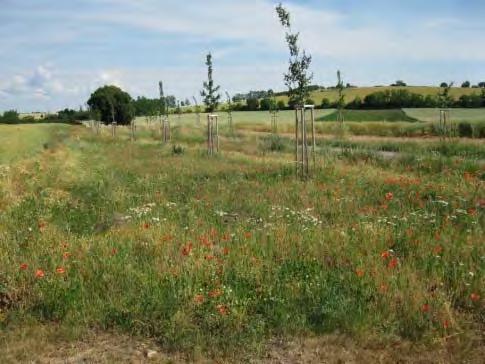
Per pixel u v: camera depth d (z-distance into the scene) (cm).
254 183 1584
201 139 4250
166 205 1235
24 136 3794
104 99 8562
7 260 769
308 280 703
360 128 5006
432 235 890
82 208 1272
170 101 5853
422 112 6750
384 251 805
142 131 5862
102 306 641
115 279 716
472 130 4141
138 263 782
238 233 927
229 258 783
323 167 1789
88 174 1934
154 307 630
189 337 571
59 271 720
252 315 616
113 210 1263
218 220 1085
